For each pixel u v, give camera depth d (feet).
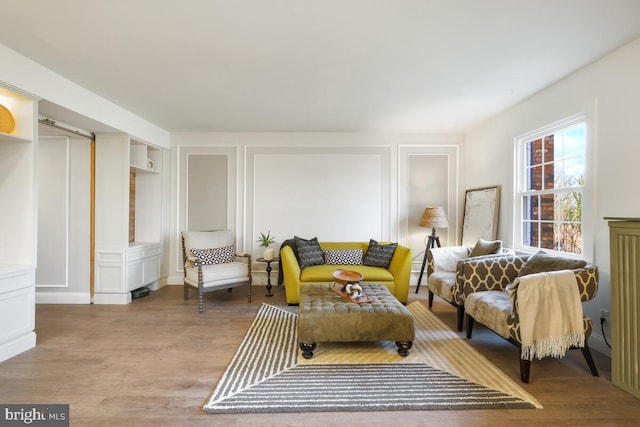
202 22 6.38
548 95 9.77
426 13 6.09
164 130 14.84
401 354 7.71
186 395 6.03
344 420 5.36
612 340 6.44
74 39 7.02
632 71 7.16
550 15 6.13
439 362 7.40
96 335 9.00
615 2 5.73
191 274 12.12
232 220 15.40
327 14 6.12
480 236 13.42
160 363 7.31
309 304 8.30
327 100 10.93
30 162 8.20
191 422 5.26
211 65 8.29
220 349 8.10
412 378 6.66
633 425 5.23
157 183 14.78
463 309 9.37
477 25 6.49
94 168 12.34
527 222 11.21
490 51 7.57
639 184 7.06
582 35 6.86
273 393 6.07
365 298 8.56
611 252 6.45
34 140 8.22
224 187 15.42
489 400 5.85
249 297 12.52
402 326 7.57
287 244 13.73
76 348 8.11
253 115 12.69
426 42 7.15
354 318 7.56
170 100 10.94
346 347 8.22
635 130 7.11
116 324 9.92
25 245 8.21
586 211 8.39
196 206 15.38
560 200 9.72
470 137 14.83
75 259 12.30
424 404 5.72
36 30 6.66
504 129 12.16
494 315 7.37
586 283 6.86
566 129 9.43
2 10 5.95
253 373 6.83
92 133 12.20
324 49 7.47
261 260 13.74
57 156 12.19
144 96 10.57
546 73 8.77
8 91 7.69
